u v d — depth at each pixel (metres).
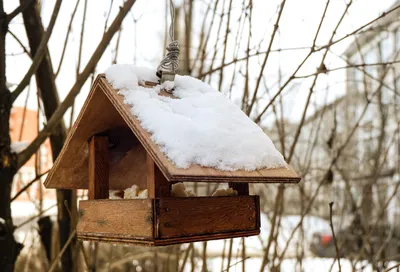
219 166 1.40
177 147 1.36
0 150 2.19
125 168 2.03
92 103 1.67
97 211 1.69
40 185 3.08
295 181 1.58
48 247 2.71
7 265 2.18
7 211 2.22
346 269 4.89
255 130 1.63
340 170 3.52
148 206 1.43
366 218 3.71
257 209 1.71
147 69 1.74
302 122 2.38
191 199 1.51
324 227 6.64
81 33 2.42
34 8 2.50
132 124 1.45
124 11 2.13
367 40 3.49
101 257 4.04
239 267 5.78
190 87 1.78
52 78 2.57
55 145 2.59
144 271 4.07
